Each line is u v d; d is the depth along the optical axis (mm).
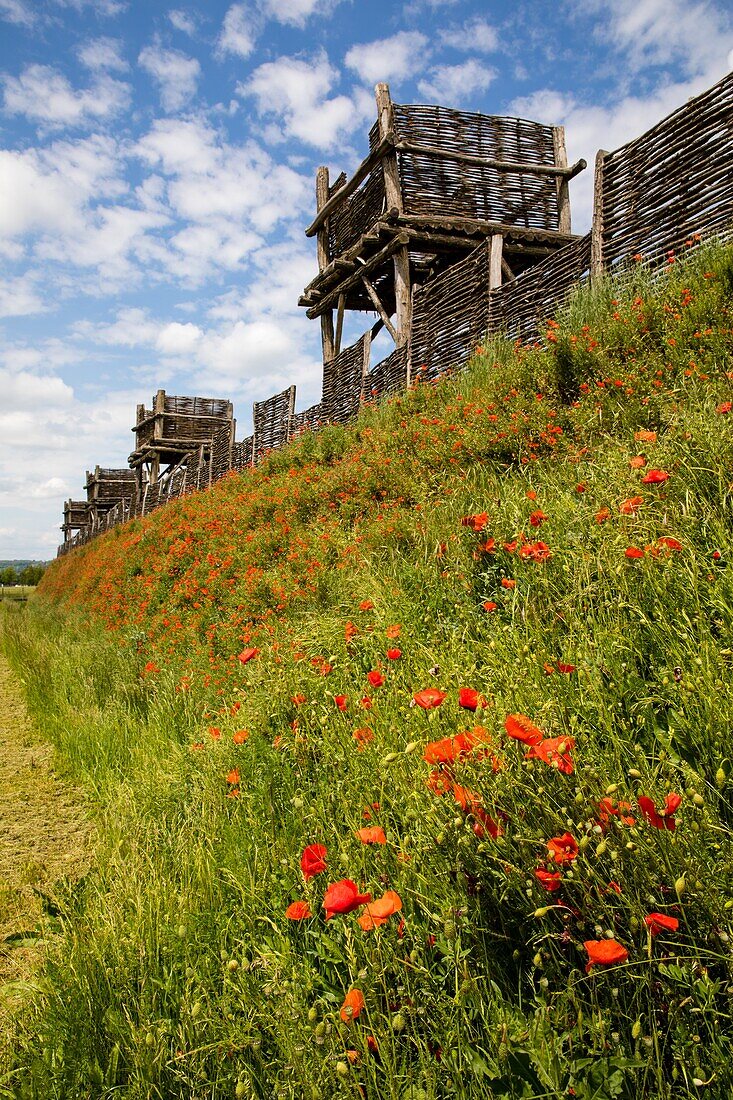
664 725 2260
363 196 14203
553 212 14055
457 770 1821
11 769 5250
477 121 13492
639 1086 1347
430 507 5391
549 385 6305
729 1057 1334
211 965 2105
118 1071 1790
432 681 2881
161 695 5797
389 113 12828
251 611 6434
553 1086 1362
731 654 2254
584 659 2549
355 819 2406
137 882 2543
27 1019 2104
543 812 1745
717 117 6703
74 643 10742
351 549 5746
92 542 28625
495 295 9672
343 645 3934
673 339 5215
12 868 3410
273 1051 1773
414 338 11422
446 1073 1550
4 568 86500
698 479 3234
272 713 3588
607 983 1536
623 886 1562
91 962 2104
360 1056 1572
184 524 12859
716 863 1604
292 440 14086
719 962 1476
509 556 3705
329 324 16500
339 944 1983
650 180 7484
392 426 8523
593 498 3672
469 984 1568
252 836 2723
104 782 4422
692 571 2697
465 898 1820
